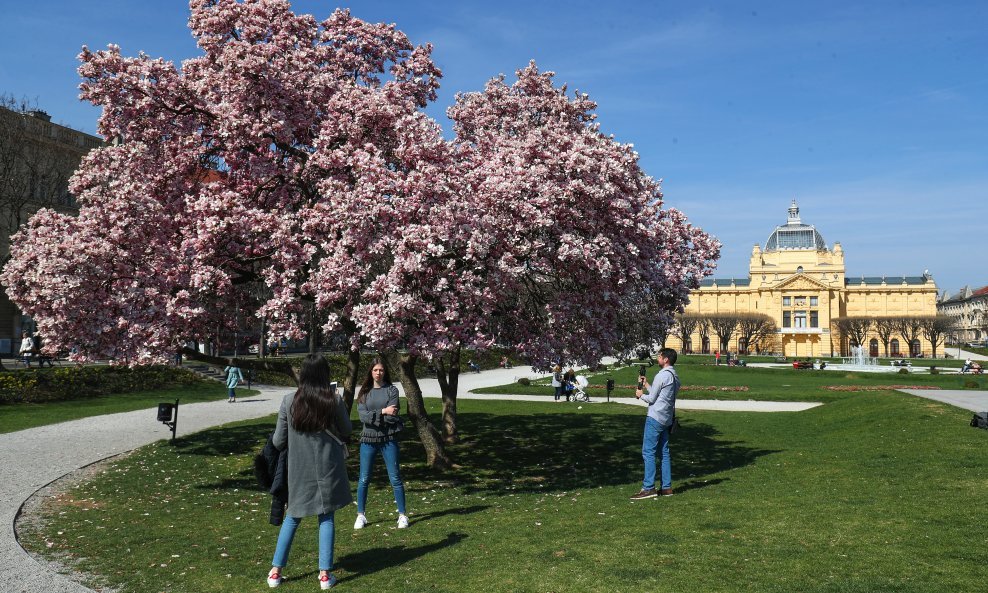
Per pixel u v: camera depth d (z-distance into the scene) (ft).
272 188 51.52
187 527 36.32
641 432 77.25
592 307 49.44
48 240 46.70
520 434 75.56
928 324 406.00
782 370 217.15
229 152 50.55
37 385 101.45
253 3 53.47
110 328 43.45
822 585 21.35
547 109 65.00
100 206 47.80
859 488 38.70
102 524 37.22
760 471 48.49
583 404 113.91
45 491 46.37
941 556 23.89
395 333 40.91
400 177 44.50
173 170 50.62
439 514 37.96
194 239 44.32
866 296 478.18
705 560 24.41
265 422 84.53
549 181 45.19
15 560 29.14
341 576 25.14
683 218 63.82
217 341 54.60
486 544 28.91
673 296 60.70
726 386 153.79
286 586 24.27
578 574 23.43
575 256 44.09
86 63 46.68
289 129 48.29
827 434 70.38
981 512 30.30
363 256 42.42
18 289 50.01
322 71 55.93
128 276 45.44
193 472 53.98
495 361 244.83
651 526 30.48
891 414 72.13
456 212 41.70
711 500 36.29
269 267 47.32
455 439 69.05
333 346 58.54
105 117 48.37
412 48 62.85
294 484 23.57
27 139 147.13
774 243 509.35
